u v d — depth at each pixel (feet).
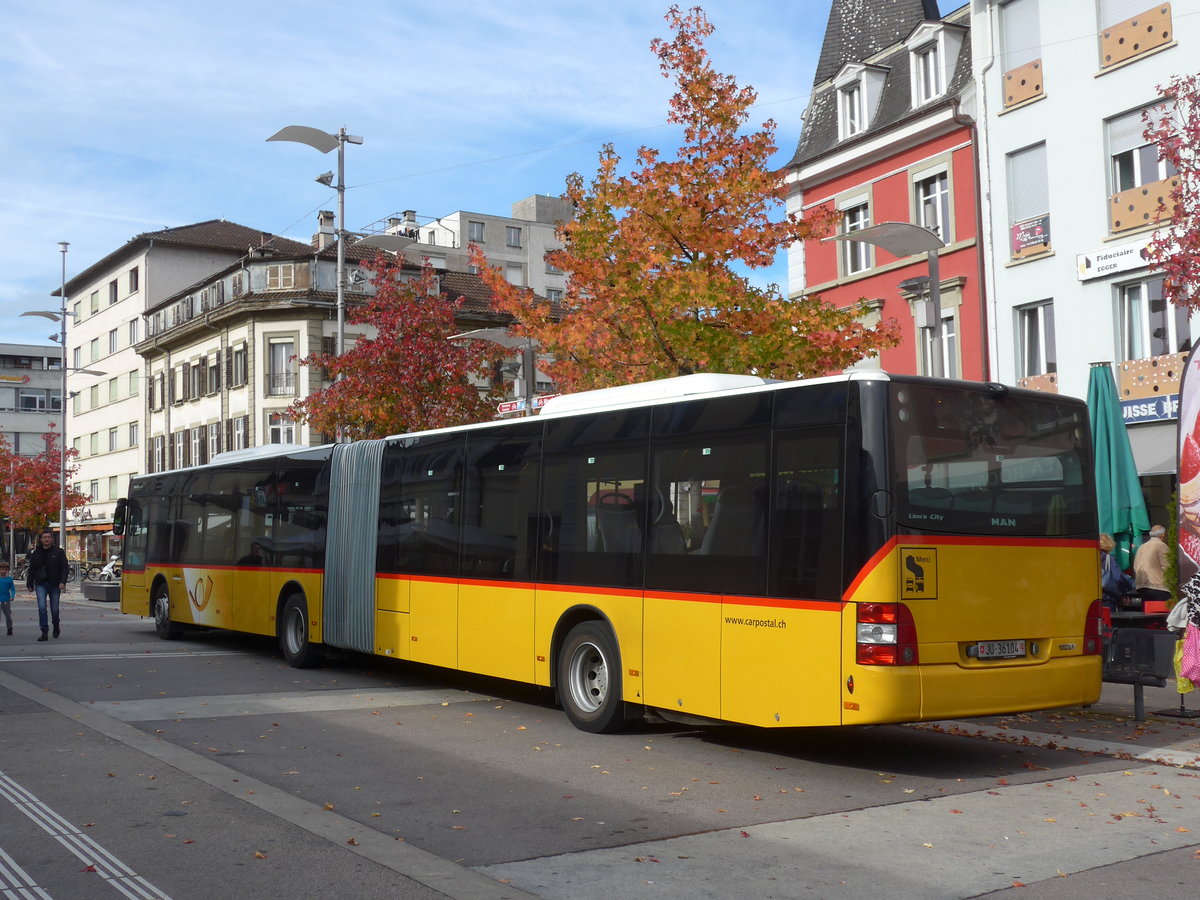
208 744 33.04
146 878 19.69
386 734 34.99
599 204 60.13
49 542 70.13
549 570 38.17
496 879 19.84
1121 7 78.43
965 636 28.78
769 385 31.14
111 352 234.58
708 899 18.81
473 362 94.63
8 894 18.80
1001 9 86.99
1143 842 22.65
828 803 25.98
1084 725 37.45
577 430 37.76
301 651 53.62
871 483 28.09
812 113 109.81
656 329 57.47
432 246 235.81
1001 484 30.17
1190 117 49.62
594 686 36.27
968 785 28.17
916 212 95.14
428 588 44.65
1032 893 19.30
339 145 97.50
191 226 231.50
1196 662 36.52
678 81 61.11
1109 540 49.73
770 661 29.84
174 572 69.87
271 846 21.71
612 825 23.70
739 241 59.36
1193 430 37.96
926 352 93.71
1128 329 78.02
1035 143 84.02
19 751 31.50
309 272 169.89
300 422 96.07
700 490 32.65
